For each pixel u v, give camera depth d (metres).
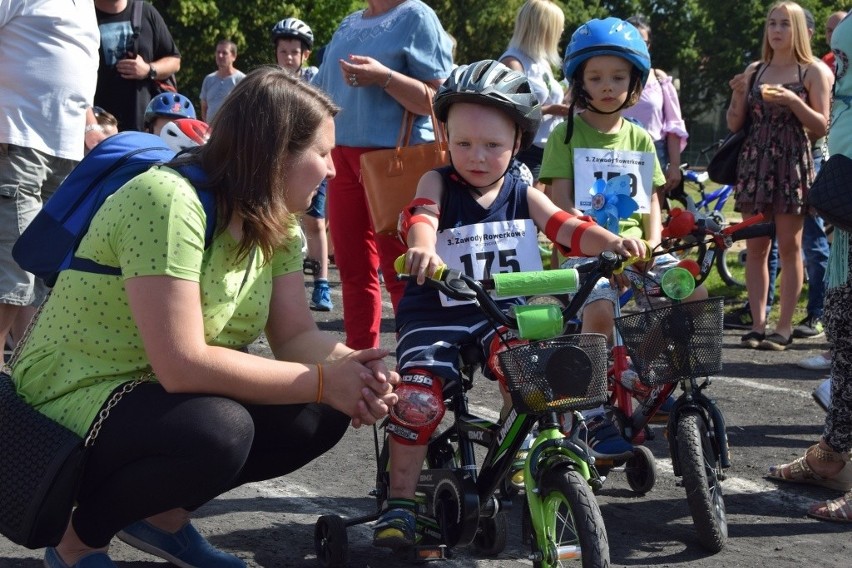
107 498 2.88
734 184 7.51
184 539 3.32
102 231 2.88
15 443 2.85
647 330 3.74
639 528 4.09
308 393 3.02
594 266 3.09
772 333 7.64
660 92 8.65
